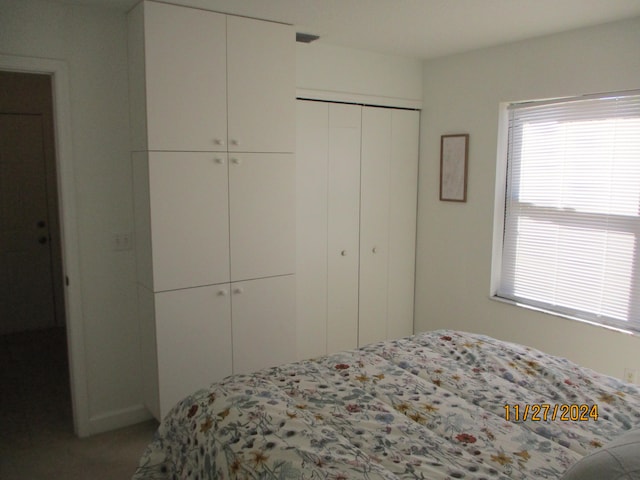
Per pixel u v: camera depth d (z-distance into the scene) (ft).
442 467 4.71
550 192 11.10
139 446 9.57
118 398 10.21
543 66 10.73
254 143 9.91
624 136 9.73
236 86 9.58
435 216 13.43
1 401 11.28
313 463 4.64
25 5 8.66
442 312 13.50
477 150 12.19
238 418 5.47
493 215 11.96
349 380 6.58
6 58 8.60
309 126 11.71
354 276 12.96
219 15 9.25
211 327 9.79
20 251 15.43
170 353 9.42
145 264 9.50
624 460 3.83
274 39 9.89
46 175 15.49
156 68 8.75
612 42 9.61
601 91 9.84
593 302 10.49
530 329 11.41
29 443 9.63
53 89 9.14
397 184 13.44
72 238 9.44
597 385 6.39
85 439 9.80
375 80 12.51
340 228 12.53
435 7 8.89
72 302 9.55
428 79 13.26
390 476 4.50
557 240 11.05
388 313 13.79
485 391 6.28
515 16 9.33
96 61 9.33
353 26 10.12
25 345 14.60
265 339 10.48
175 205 9.19
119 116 9.64
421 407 5.87
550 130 10.98
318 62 11.57
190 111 9.15
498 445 5.12
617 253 10.03
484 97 11.93
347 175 12.47
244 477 4.72
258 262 10.22
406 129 13.39
